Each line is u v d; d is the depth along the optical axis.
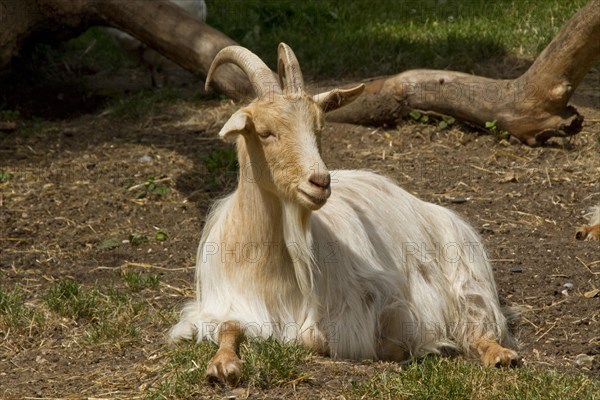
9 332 17.00
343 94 15.02
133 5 29.12
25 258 21.00
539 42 32.81
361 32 35.06
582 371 15.18
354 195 16.72
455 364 14.79
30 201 23.98
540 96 25.61
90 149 27.16
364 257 15.81
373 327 15.56
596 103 29.19
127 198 24.14
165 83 32.81
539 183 24.52
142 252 21.34
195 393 13.89
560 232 21.75
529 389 13.77
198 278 16.67
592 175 24.83
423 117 27.73
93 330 16.83
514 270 19.31
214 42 28.61
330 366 14.81
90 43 36.59
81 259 21.08
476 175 25.05
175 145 27.33
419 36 34.41
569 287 18.53
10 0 28.95
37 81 32.75
